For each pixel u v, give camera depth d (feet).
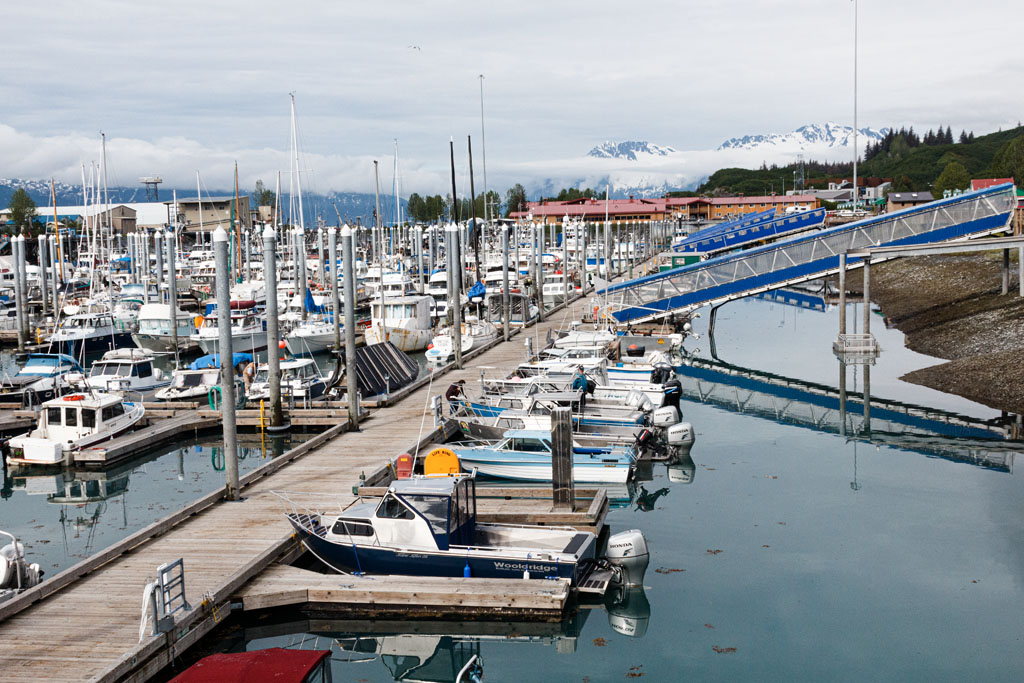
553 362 132.77
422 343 196.85
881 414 134.21
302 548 70.03
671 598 68.08
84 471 106.52
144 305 210.59
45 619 55.06
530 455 95.71
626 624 63.82
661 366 146.41
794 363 183.01
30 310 251.19
